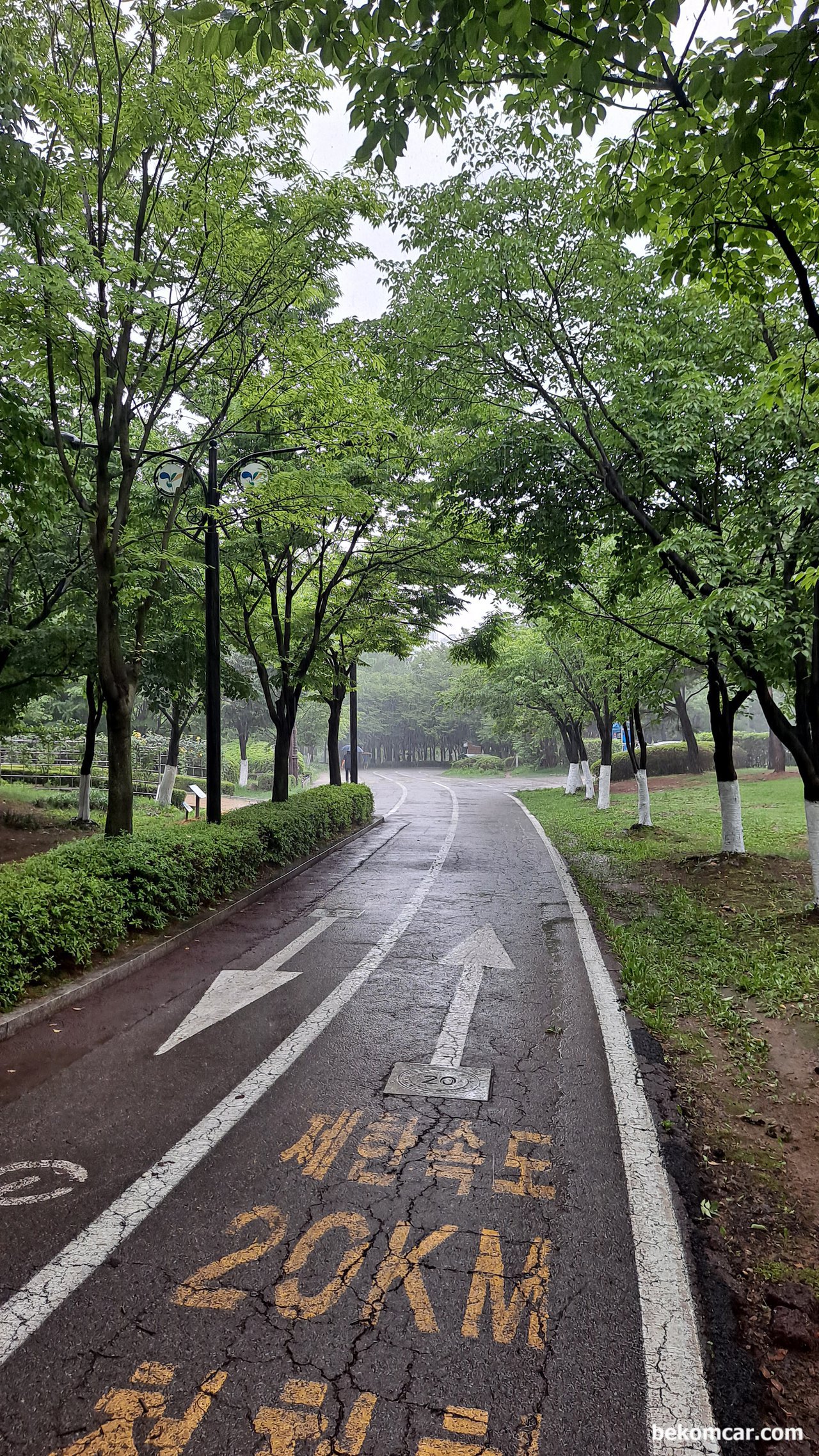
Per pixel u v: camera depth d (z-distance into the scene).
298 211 7.86
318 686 14.38
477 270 7.87
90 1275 2.87
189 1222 3.18
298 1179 3.49
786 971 6.11
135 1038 5.11
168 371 8.17
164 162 7.36
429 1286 2.80
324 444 10.23
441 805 25.20
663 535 8.73
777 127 3.41
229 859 9.25
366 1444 2.18
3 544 10.48
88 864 6.96
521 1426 2.24
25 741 28.38
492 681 27.22
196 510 11.82
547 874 11.38
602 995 5.98
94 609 12.98
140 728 41.66
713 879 10.05
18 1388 2.38
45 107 6.55
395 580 14.81
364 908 9.16
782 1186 3.45
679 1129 3.94
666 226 5.17
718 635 7.80
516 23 3.03
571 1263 2.93
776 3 3.42
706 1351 2.52
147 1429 2.23
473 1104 4.21
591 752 38.56
